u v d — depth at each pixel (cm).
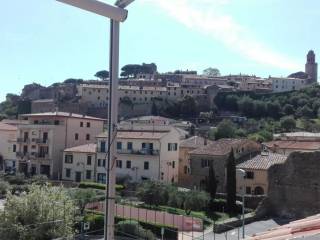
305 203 5050
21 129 9812
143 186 6506
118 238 4859
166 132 8325
